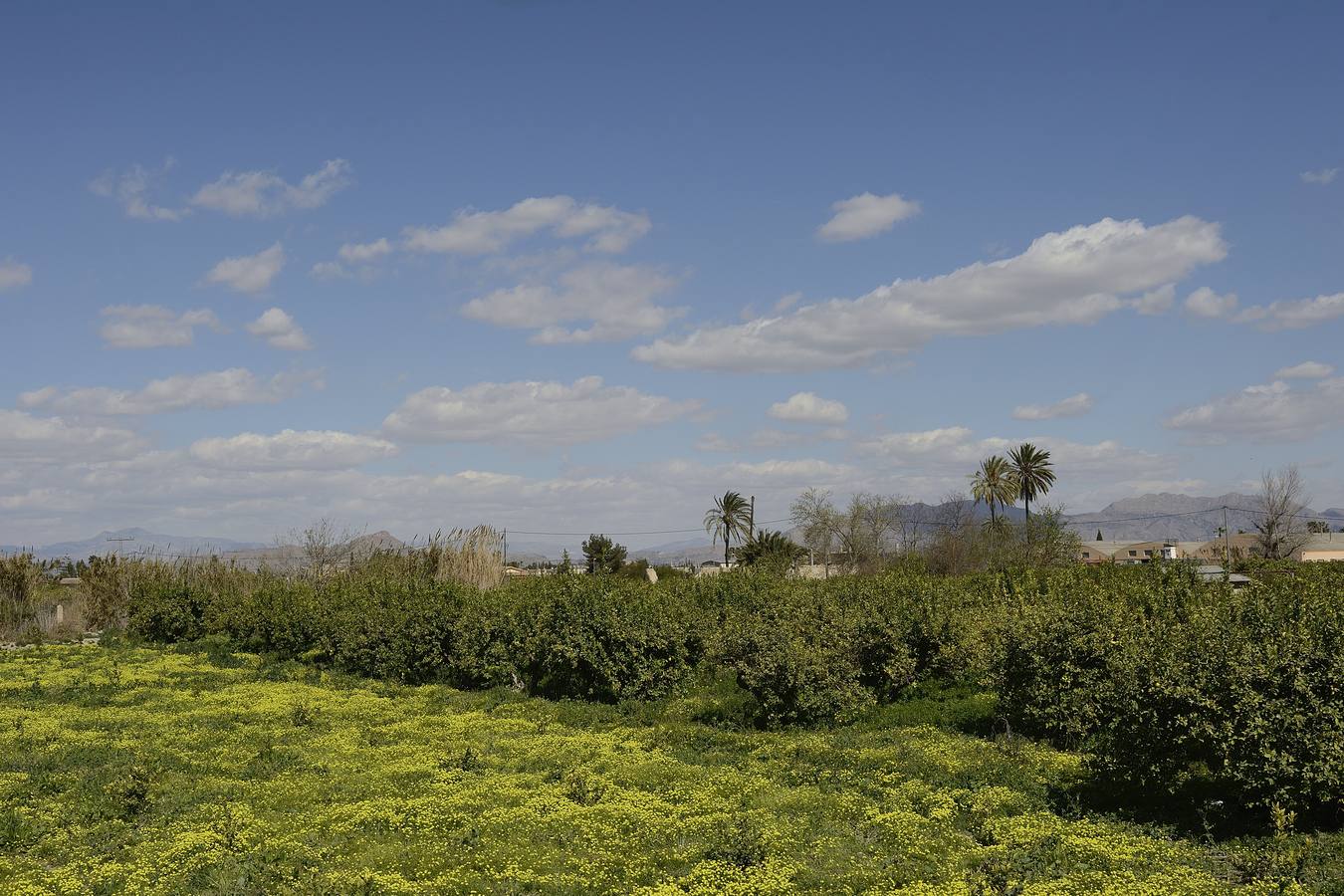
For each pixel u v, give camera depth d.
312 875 13.93
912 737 23.64
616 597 31.62
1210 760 16.97
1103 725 21.17
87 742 23.72
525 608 33.31
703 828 16.14
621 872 14.20
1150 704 16.80
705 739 24.12
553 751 22.50
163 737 24.38
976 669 26.69
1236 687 15.55
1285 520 78.75
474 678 34.53
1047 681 22.53
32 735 24.50
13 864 14.66
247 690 32.97
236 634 46.47
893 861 14.48
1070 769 19.56
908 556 68.56
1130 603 28.42
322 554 57.09
